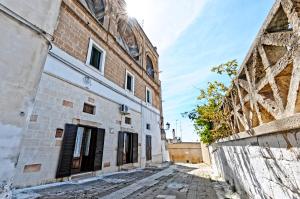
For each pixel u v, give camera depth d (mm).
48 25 3631
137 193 4789
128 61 11828
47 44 3609
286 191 2076
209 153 12492
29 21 3244
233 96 4430
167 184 6168
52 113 5711
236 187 4746
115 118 9391
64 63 6477
